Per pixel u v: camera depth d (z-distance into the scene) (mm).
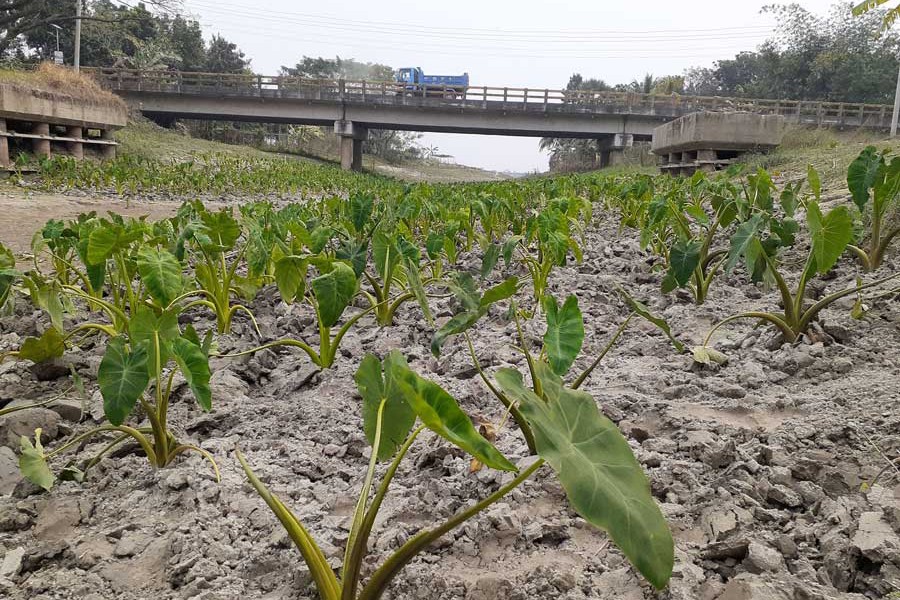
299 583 1762
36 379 3328
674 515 2018
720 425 2527
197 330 4078
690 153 17688
